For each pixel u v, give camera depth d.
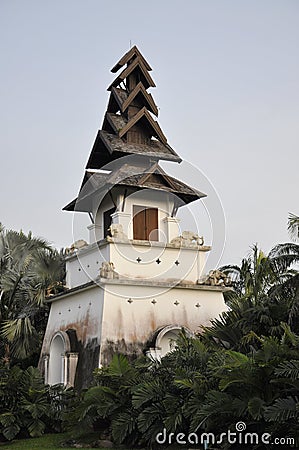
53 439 17.62
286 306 18.73
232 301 19.67
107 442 16.17
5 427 17.81
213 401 13.61
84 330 20.66
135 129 23.05
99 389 16.41
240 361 13.98
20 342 26.42
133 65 23.27
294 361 13.14
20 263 28.33
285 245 25.39
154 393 15.36
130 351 19.66
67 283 23.06
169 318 20.75
